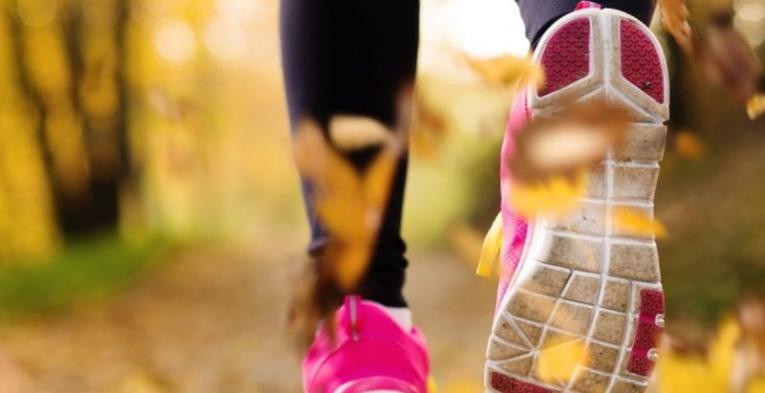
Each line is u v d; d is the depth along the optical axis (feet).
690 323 27.55
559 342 4.94
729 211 33.37
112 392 22.40
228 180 91.66
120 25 48.26
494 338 5.05
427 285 56.13
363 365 5.60
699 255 30.78
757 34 44.37
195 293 48.52
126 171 56.44
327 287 4.62
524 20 5.34
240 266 61.46
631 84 4.80
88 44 48.39
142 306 42.86
